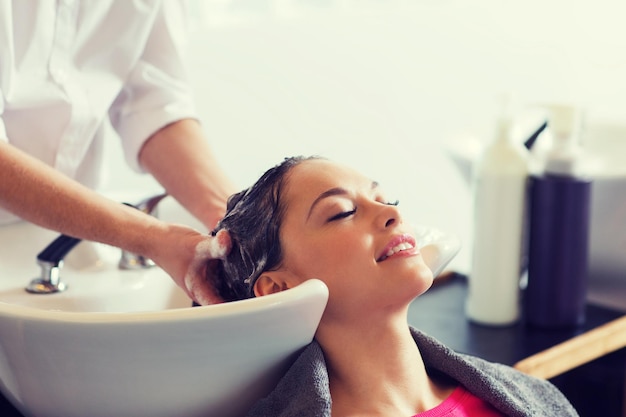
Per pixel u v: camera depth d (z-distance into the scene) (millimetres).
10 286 1111
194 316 723
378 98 1996
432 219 2158
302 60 1838
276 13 1802
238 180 1772
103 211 970
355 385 897
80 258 1198
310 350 827
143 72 1234
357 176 920
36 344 762
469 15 2146
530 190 1358
